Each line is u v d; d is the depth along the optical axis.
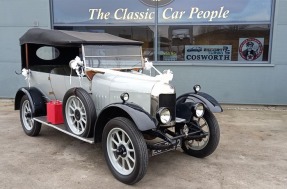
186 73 8.13
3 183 3.57
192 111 4.14
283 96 7.88
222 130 5.80
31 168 4.00
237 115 6.98
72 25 8.40
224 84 8.05
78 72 4.34
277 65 7.76
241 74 7.93
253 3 7.72
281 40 7.64
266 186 3.57
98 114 4.08
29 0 8.27
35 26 8.38
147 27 8.19
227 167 4.09
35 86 5.59
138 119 3.37
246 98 8.02
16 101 5.59
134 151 3.40
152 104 3.78
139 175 3.41
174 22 8.08
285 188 3.52
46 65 5.75
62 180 3.67
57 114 4.65
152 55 8.27
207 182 3.66
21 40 5.48
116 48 4.71
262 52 7.90
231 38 7.97
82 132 4.15
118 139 3.67
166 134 3.98
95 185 3.55
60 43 4.37
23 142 5.05
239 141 5.16
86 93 4.14
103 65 4.55
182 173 3.91
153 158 4.42
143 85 3.86
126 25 8.24
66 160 4.29
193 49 8.15
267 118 6.71
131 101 3.94
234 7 7.82
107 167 4.07
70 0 8.30
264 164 4.20
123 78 4.15
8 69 8.64
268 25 7.76
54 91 5.12
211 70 8.03
